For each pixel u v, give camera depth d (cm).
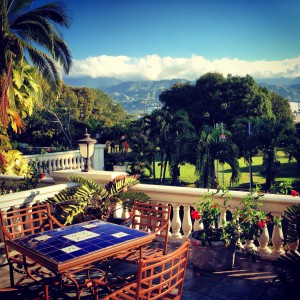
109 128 3183
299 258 409
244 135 2641
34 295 414
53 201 588
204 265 513
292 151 2406
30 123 3900
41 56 1419
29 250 350
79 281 477
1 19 1155
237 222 524
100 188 621
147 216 518
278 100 6862
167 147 2958
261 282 478
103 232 409
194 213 525
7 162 1153
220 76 5900
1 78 1140
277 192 574
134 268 527
